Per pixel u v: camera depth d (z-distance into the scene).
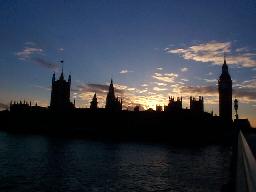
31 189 52.06
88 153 128.75
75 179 62.84
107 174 71.12
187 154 132.38
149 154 130.38
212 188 55.25
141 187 56.38
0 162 88.94
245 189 6.18
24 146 155.75
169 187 56.41
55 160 98.50
